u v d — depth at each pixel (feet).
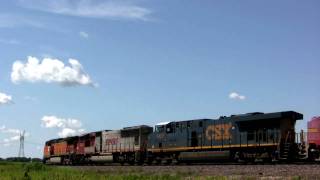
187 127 134.21
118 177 76.07
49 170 104.78
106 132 175.94
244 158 117.60
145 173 94.07
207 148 126.82
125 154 161.58
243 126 118.52
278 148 108.88
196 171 92.02
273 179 67.46
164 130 142.61
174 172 93.50
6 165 135.03
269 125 112.78
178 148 135.64
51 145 228.02
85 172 95.20
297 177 67.00
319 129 103.86
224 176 73.10
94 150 180.65
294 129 114.11
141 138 155.33
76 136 199.41
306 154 105.70
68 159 203.31
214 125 126.21
